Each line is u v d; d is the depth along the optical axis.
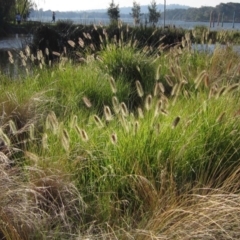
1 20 23.77
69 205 3.20
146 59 7.79
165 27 14.23
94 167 3.52
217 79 5.68
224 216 2.82
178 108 4.21
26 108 5.00
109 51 8.02
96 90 6.10
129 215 3.12
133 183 3.33
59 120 4.77
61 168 3.48
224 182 3.22
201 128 3.66
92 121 4.27
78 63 8.36
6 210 2.87
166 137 3.55
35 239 2.82
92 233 2.92
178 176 3.41
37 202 3.04
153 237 2.64
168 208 2.99
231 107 4.01
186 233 2.67
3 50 15.84
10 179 3.17
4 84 6.52
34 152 3.77
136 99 6.38
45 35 13.59
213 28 10.55
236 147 3.61
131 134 3.60
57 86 6.21
